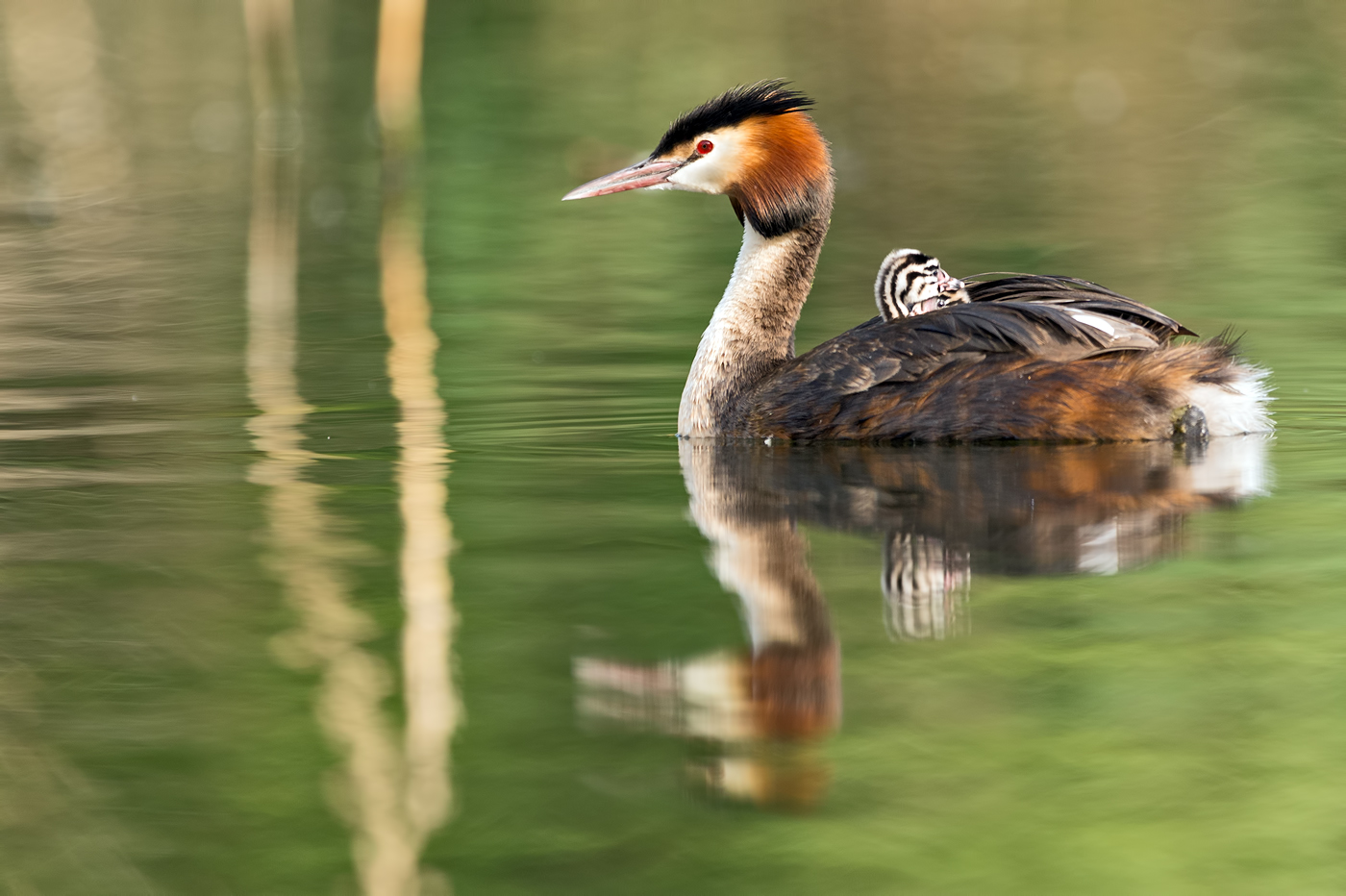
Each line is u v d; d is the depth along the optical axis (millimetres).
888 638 8672
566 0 51281
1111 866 6418
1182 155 29703
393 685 8188
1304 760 7242
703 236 24938
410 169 30047
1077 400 12609
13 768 7426
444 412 14633
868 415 13016
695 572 9867
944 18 47938
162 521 11102
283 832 6867
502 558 10203
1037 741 7461
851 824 6797
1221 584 9453
